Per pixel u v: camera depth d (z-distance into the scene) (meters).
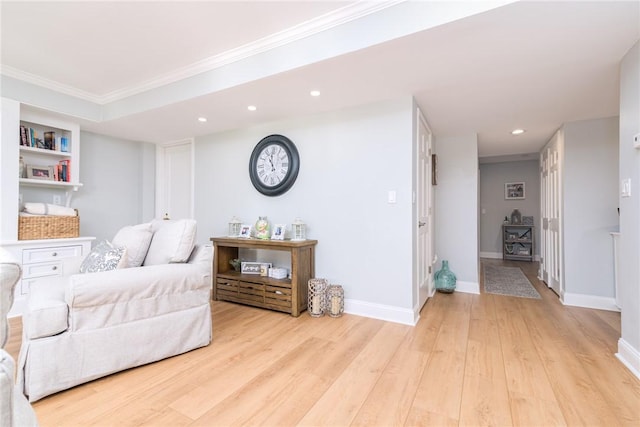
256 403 1.51
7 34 2.20
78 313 1.62
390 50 1.93
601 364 1.89
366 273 2.86
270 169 3.39
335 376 1.76
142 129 3.75
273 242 2.93
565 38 1.78
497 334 2.39
